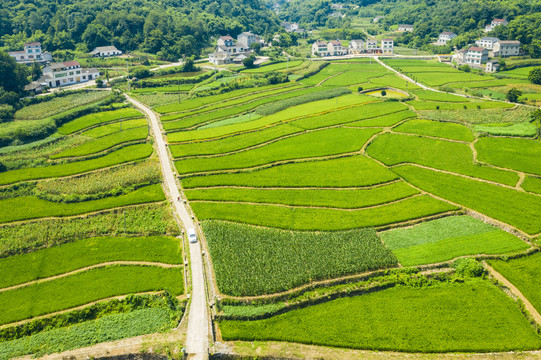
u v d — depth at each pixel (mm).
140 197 120438
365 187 124562
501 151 143875
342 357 72562
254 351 74125
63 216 112000
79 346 74688
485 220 107312
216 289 86500
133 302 83250
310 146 152125
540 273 88750
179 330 77688
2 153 144375
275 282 86062
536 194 117938
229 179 130125
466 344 73875
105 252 98438
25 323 79312
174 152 148500
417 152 146000
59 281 89562
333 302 83938
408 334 76312
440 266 91375
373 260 91125
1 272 92188
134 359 73250
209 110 195875
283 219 108625
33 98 191250
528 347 73188
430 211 110250
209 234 102062
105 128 170750
